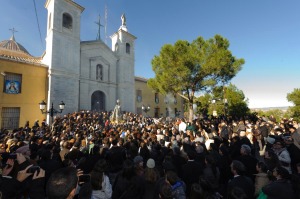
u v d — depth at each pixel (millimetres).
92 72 24609
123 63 28266
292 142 5828
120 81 27469
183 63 16719
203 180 2773
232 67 17094
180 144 6883
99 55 25750
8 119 16703
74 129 12000
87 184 2555
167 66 17844
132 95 28906
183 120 15281
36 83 18656
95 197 2918
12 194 2186
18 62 17547
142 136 8211
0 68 16406
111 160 5004
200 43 18203
